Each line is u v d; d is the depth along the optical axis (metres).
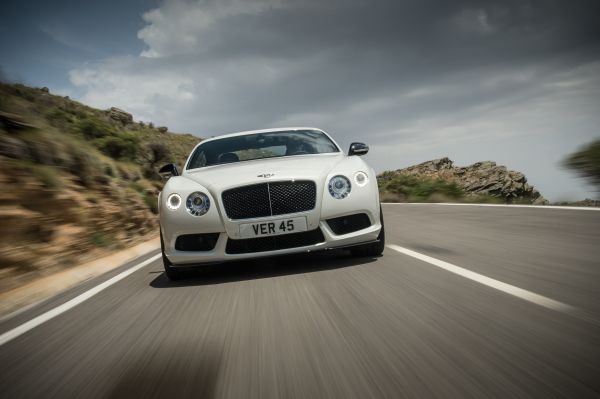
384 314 2.55
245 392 1.71
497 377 1.65
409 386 1.65
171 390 1.79
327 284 3.41
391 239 5.72
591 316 2.23
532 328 2.12
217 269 4.65
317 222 4.00
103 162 12.58
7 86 9.97
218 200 3.97
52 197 6.61
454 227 6.32
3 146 7.54
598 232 4.75
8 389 1.97
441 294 2.86
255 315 2.76
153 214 11.26
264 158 4.97
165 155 21.41
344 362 1.92
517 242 4.59
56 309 3.51
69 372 2.11
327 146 5.25
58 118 15.72
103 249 6.88
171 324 2.77
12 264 4.84
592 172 7.81
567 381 1.58
